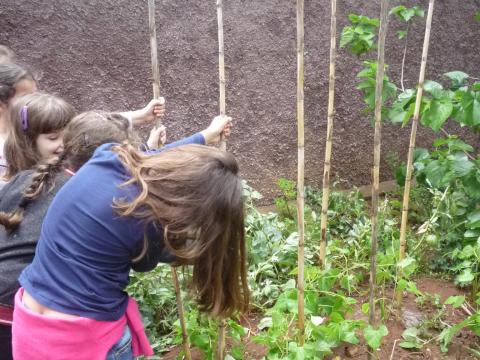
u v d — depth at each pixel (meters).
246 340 2.40
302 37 1.73
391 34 4.09
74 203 1.29
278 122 3.80
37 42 2.91
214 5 3.37
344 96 4.03
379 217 3.29
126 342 1.47
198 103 3.47
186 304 2.44
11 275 1.52
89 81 3.10
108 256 1.28
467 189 2.75
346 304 2.21
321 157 4.05
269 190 3.88
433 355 2.30
